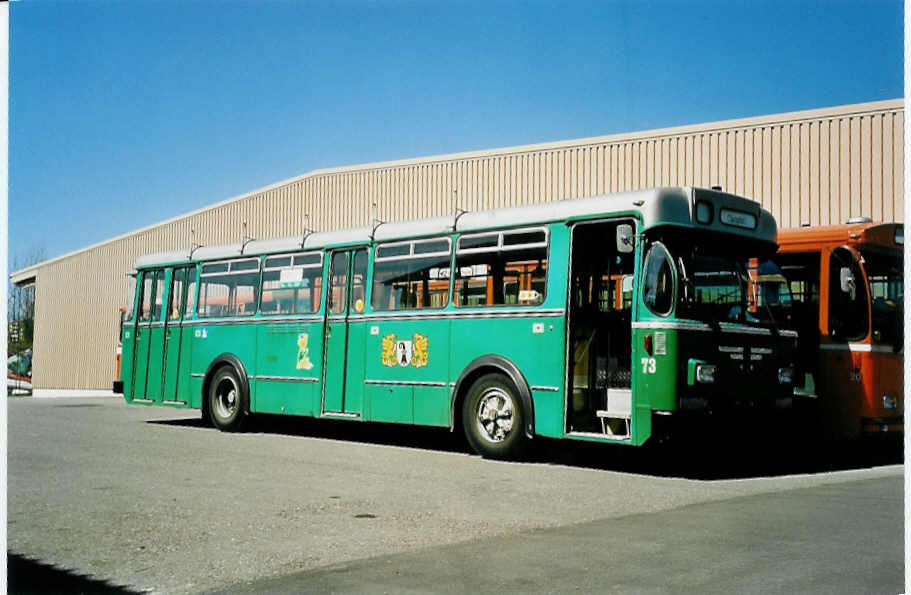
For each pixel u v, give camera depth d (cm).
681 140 2158
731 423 1032
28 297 4406
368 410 1313
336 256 1399
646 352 1008
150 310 1727
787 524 726
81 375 3912
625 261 1077
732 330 1046
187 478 990
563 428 1077
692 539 671
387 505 827
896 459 1273
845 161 1873
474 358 1184
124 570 600
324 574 580
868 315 1222
